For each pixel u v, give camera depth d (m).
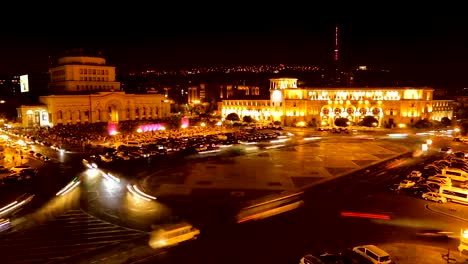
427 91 176.50
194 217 49.47
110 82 196.62
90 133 138.88
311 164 84.69
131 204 55.03
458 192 55.72
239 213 51.03
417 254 38.44
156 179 70.44
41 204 54.97
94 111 176.62
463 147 110.44
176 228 41.94
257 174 74.50
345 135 144.00
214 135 136.25
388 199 57.38
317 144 118.00
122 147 105.75
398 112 175.75
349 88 184.75
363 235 43.28
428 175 72.38
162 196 59.22
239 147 111.56
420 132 153.75
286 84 190.50
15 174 68.94
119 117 187.12
